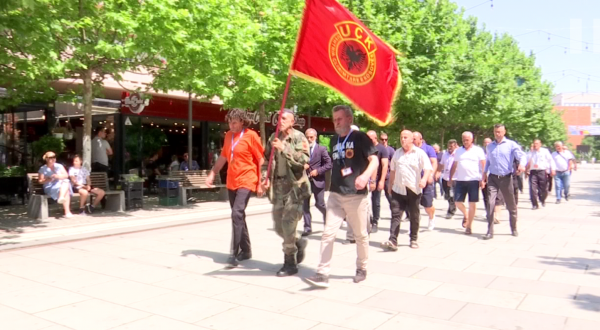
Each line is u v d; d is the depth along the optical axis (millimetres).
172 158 18922
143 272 6066
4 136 15125
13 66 9555
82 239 8281
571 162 16672
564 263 6734
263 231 9258
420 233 9281
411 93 18859
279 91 16047
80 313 4566
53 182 10734
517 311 4676
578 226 10438
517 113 30688
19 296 5070
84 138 11500
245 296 5098
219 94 13195
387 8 18516
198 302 4898
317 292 5254
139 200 12898
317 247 7746
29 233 8812
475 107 24438
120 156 17031
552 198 18469
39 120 16062
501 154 8742
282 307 4750
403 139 7477
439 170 13016
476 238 8766
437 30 20719
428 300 5000
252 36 14164
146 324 4289
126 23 9789
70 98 12547
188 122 17812
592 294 5246
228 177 6449
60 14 9898
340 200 5477
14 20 8070
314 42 5469
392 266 6457
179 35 10414
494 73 28297
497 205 10688
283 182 5938
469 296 5152
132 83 16688
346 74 5414
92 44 10352
